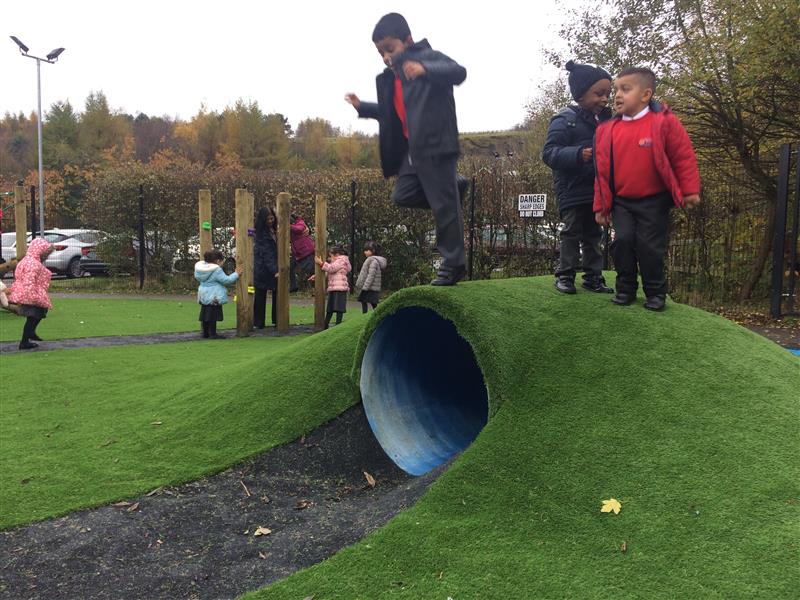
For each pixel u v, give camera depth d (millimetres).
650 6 12695
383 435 4020
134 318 11438
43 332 9758
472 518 2943
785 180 10047
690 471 2979
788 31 9805
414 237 16156
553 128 4555
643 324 4027
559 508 2900
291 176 18109
